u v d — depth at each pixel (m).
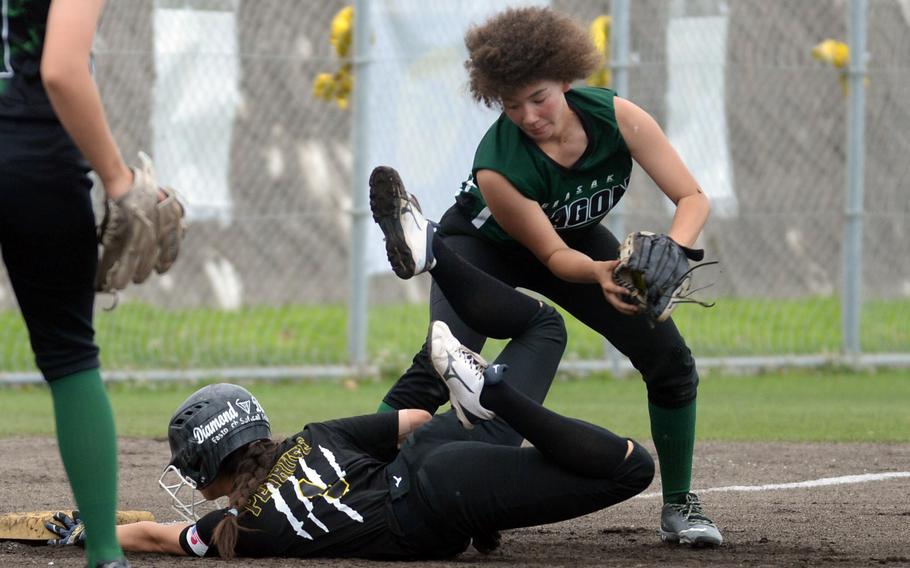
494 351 36.25
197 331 37.12
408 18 33.72
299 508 12.29
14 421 27.28
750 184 45.25
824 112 46.38
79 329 10.48
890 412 28.92
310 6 44.78
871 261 40.03
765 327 39.19
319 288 44.50
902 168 39.94
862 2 35.78
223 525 12.28
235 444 12.70
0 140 9.86
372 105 33.88
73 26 9.44
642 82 37.41
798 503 17.42
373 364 34.59
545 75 12.66
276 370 33.94
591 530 15.30
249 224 43.78
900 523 15.61
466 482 12.12
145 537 12.71
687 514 14.15
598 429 12.21
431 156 33.72
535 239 13.26
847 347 37.06
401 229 12.70
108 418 10.55
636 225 40.38
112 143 9.80
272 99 44.72
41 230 9.98
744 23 45.16
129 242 9.91
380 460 12.87
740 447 23.56
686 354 13.98
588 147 13.27
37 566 12.23
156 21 33.81
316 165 45.53
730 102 44.97
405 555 12.36
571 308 14.24
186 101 34.19
